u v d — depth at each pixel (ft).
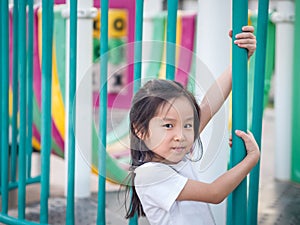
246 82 4.64
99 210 5.58
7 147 6.70
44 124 6.23
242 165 4.66
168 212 4.73
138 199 5.07
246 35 4.55
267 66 9.70
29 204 8.07
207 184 4.63
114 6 13.83
